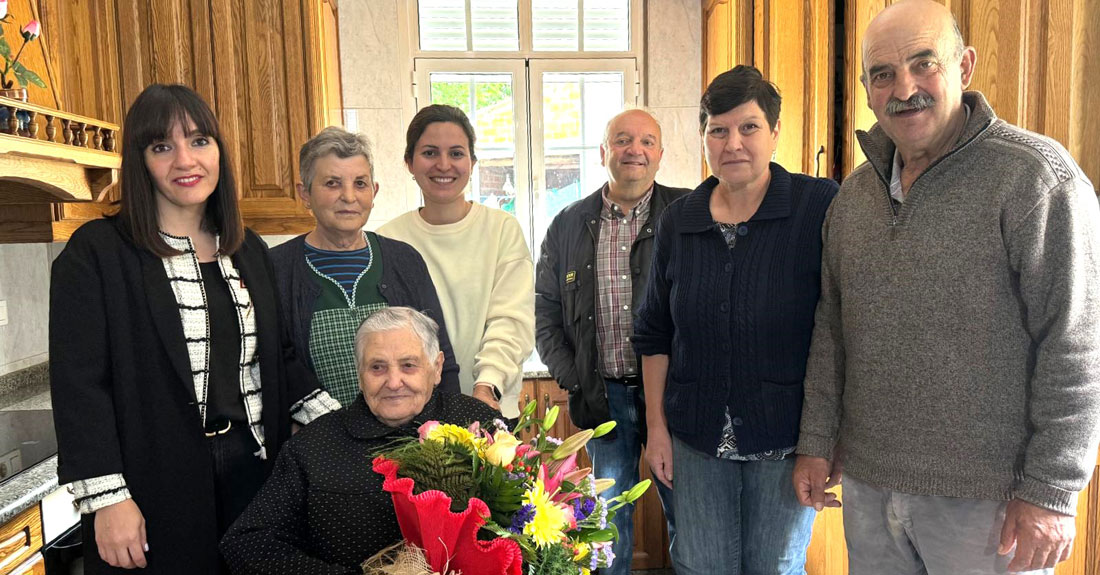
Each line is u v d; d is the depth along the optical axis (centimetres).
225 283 148
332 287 170
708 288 167
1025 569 128
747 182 165
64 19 241
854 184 152
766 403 164
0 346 246
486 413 154
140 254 139
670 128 349
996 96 182
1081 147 174
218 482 144
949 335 133
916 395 137
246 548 133
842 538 235
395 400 143
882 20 136
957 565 138
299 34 263
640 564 298
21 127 172
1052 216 124
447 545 107
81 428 130
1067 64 173
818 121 250
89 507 130
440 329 178
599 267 225
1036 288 125
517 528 110
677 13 344
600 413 224
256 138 265
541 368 299
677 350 176
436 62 340
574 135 352
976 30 187
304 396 161
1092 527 184
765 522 170
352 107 334
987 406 132
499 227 198
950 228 132
